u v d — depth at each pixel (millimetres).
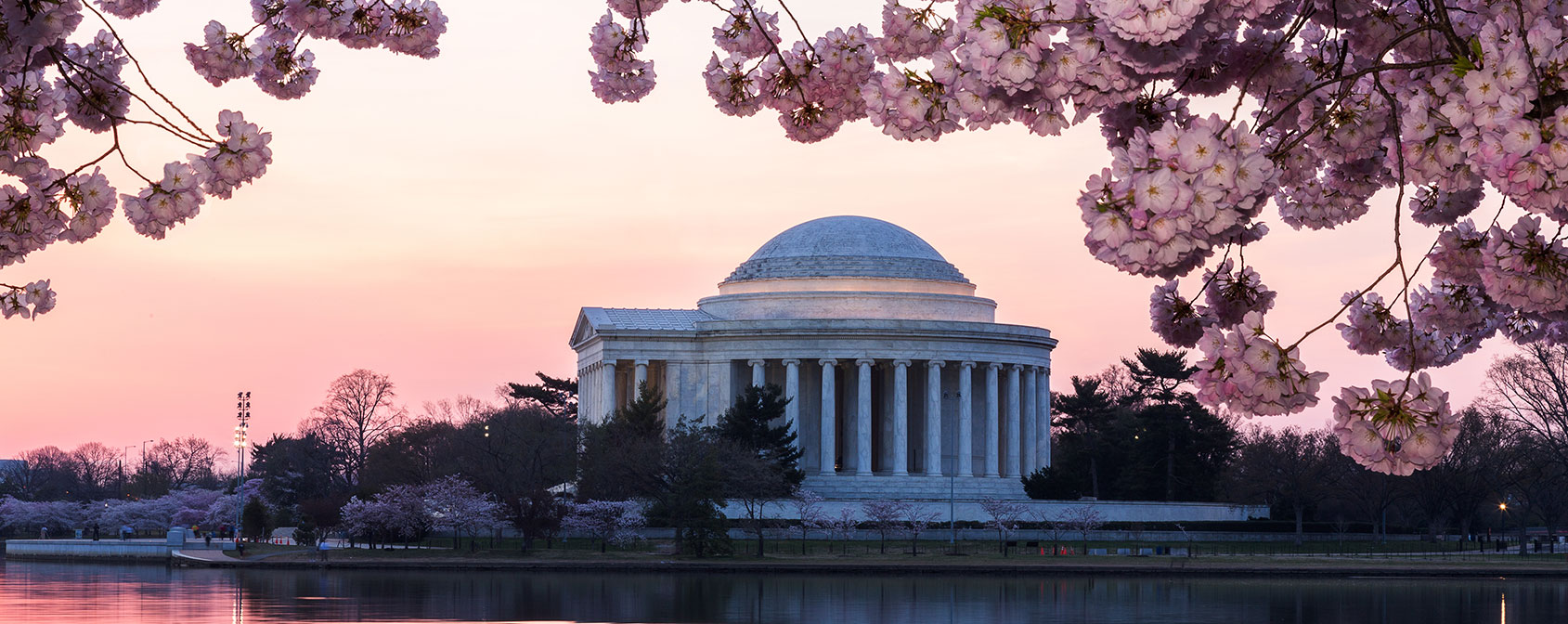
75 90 26562
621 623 102562
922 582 151000
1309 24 23672
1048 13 17891
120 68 26984
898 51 24688
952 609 116688
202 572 169625
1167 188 16641
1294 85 21594
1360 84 23547
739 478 197875
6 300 28406
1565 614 115312
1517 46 16922
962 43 19516
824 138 27766
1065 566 166375
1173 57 17281
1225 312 24078
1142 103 21469
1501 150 16766
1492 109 17000
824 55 27031
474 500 197750
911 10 24594
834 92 27234
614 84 30375
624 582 147250
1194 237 16953
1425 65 19016
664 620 105125
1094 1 16672
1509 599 131875
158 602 118875
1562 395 174000
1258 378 18422
